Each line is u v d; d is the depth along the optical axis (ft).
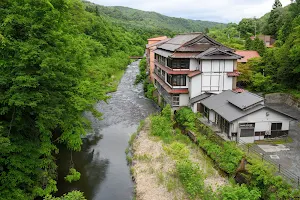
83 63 68.18
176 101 99.71
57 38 53.98
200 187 53.01
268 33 209.67
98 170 67.05
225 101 82.79
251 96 76.69
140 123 94.22
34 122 54.08
